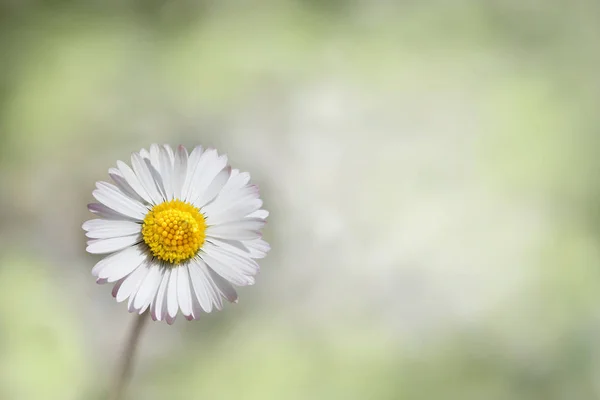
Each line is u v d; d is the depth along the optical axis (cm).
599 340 29
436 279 29
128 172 23
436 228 30
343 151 31
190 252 23
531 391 28
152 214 23
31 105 32
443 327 29
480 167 31
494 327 29
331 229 30
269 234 30
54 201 30
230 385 28
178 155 23
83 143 31
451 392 28
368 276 29
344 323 29
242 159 31
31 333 28
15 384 27
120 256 23
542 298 29
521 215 30
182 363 28
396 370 28
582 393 28
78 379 27
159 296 23
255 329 28
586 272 29
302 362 28
